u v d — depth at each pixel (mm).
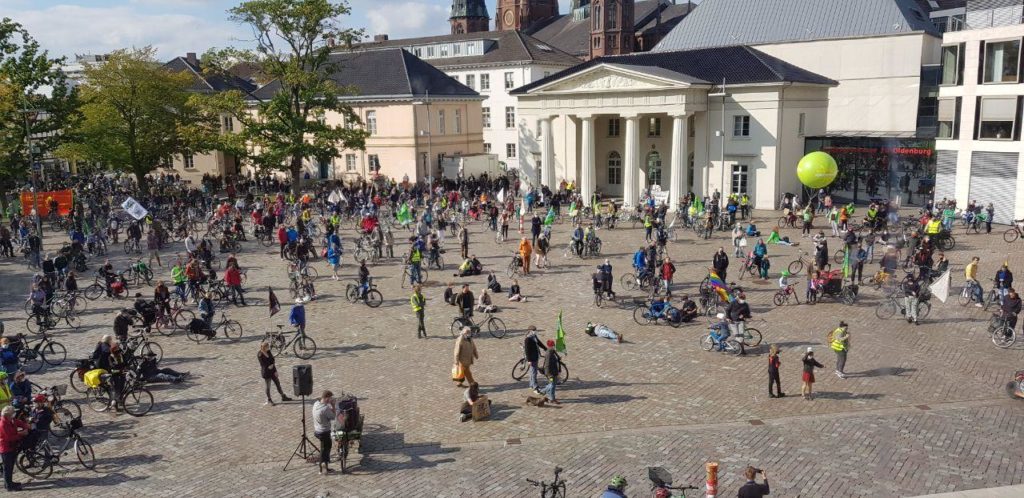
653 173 65062
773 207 57281
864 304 30344
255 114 80562
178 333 28203
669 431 18938
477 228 50969
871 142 55406
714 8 76062
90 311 31531
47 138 56188
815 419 19438
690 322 28516
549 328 27969
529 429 19328
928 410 19891
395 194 60406
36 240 39531
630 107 58656
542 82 65812
